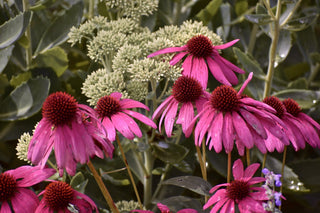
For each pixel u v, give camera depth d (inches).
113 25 52.5
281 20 56.0
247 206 44.1
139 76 48.3
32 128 56.4
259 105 44.8
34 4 57.3
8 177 44.9
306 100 56.5
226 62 49.7
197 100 47.3
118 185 55.7
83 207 45.7
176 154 51.3
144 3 52.6
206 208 47.1
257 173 56.8
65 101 43.2
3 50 55.6
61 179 50.4
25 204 44.8
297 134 46.4
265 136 43.9
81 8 58.1
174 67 48.5
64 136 42.9
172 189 55.8
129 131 44.9
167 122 47.1
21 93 56.0
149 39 52.0
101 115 45.4
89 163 43.9
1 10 57.3
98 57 51.3
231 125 44.4
